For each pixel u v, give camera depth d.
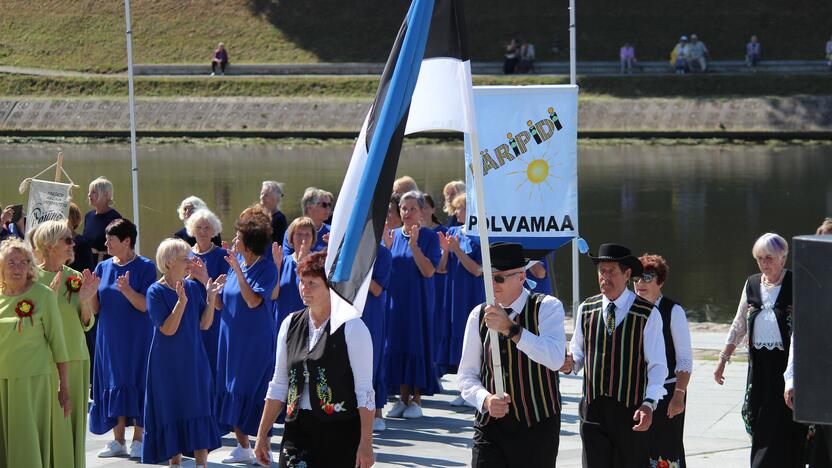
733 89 73.75
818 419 7.62
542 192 16.72
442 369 18.20
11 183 52.09
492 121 16.73
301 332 9.74
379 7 92.62
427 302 16.94
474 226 16.92
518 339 9.70
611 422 11.07
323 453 9.60
